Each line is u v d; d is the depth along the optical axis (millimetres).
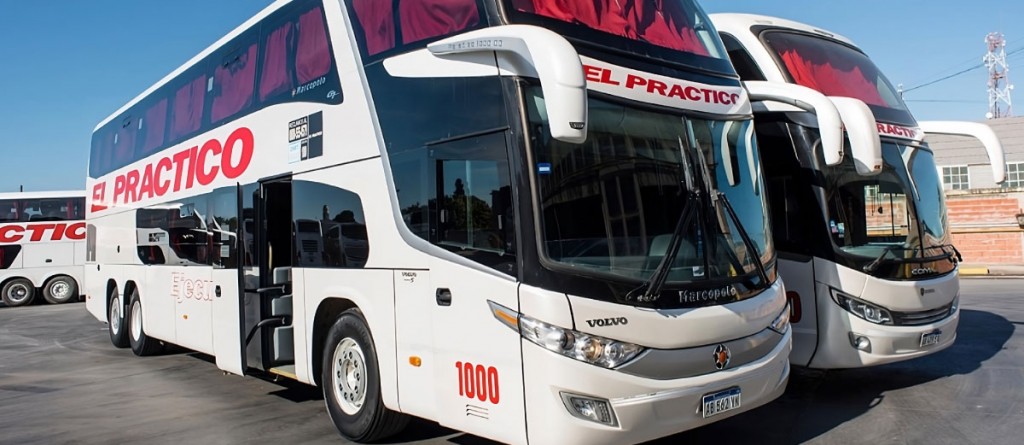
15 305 23203
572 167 4574
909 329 6641
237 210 7598
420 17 5422
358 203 5840
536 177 4453
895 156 7211
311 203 6457
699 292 4742
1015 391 6898
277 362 7012
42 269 23578
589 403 4289
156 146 10250
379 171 5625
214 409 7461
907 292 6652
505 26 4418
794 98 6363
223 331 7781
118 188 11852
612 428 4316
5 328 16469
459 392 4848
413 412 5262
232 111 8000
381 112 5656
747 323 4973
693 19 5902
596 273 4387
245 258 7457
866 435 5715
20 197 23719
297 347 6609
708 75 5578
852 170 6883
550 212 4441
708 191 5055
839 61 7793
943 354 8727
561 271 4332
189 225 8836
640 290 4484
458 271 4859
